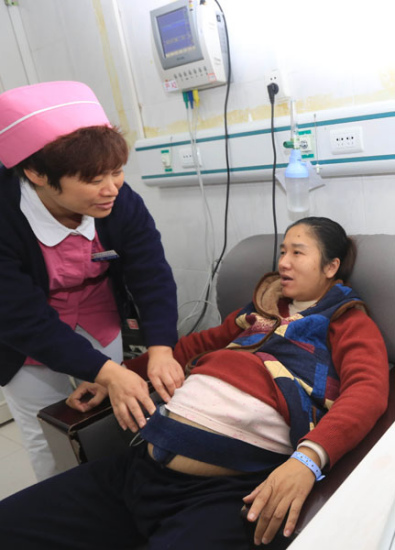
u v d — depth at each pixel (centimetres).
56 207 127
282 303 144
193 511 101
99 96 233
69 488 118
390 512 55
